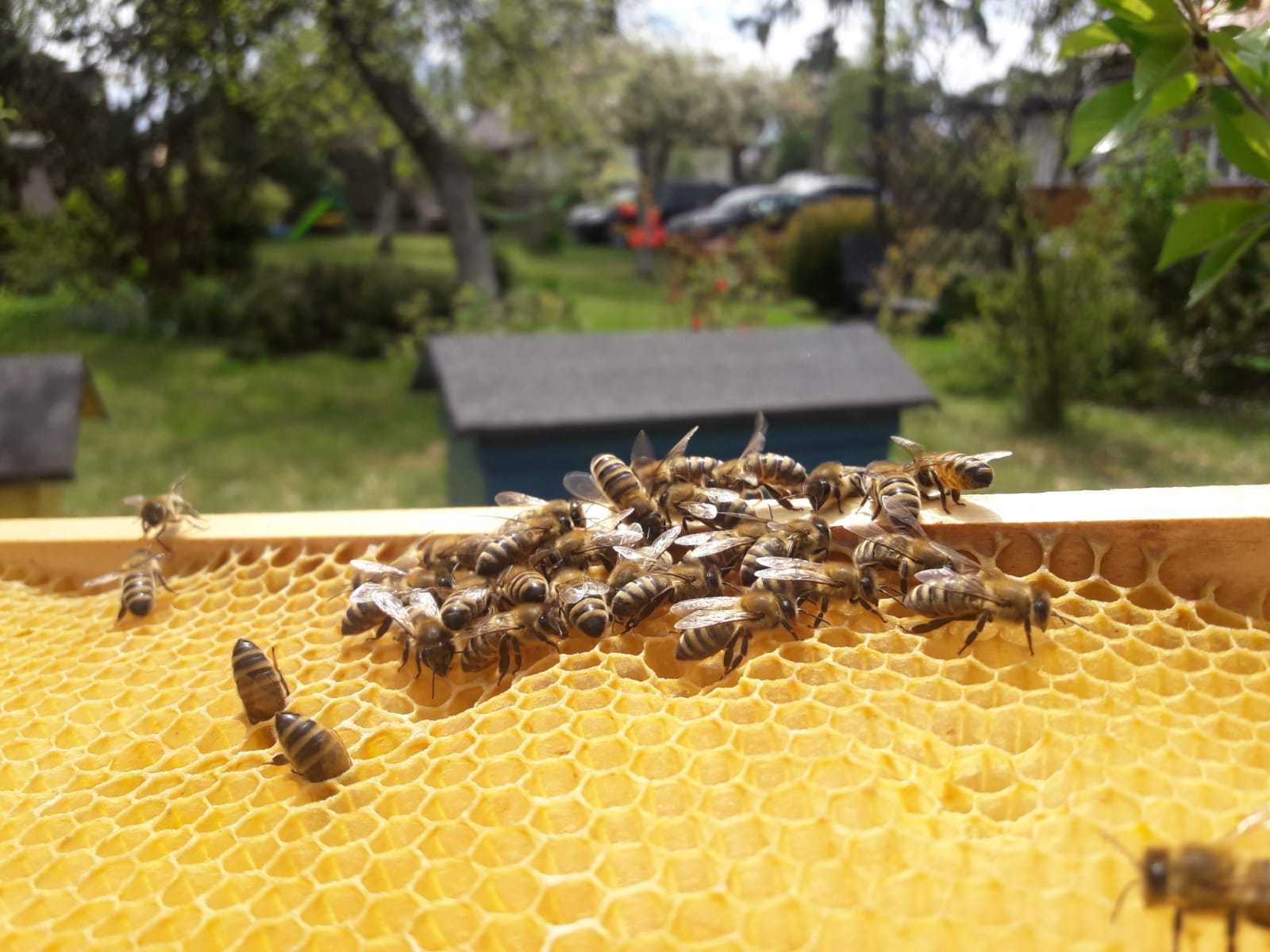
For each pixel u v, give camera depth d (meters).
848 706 0.09
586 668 0.10
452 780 0.09
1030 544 0.10
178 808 0.09
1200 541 0.10
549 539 0.11
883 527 0.10
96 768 0.10
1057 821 0.08
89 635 0.12
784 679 0.09
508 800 0.08
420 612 0.10
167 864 0.08
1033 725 0.09
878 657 0.09
